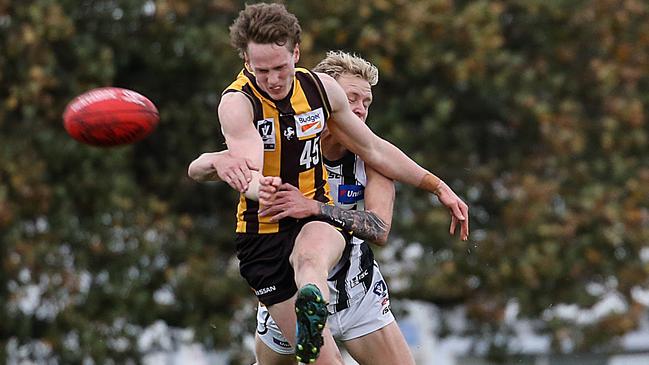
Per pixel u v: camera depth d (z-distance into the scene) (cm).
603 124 5216
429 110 5319
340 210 2053
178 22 5069
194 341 4953
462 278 5147
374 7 5072
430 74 5281
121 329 4856
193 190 5341
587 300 5162
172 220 5059
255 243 2058
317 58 4856
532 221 5106
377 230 2106
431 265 5125
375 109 5262
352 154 2209
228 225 5300
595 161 5409
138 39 5119
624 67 5359
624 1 5388
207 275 4984
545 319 5228
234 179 1880
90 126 1994
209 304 5053
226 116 1938
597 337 5188
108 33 5116
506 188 5362
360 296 2203
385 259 5172
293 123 1977
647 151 5484
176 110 5175
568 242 5178
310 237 1984
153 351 5159
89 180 4831
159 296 5144
